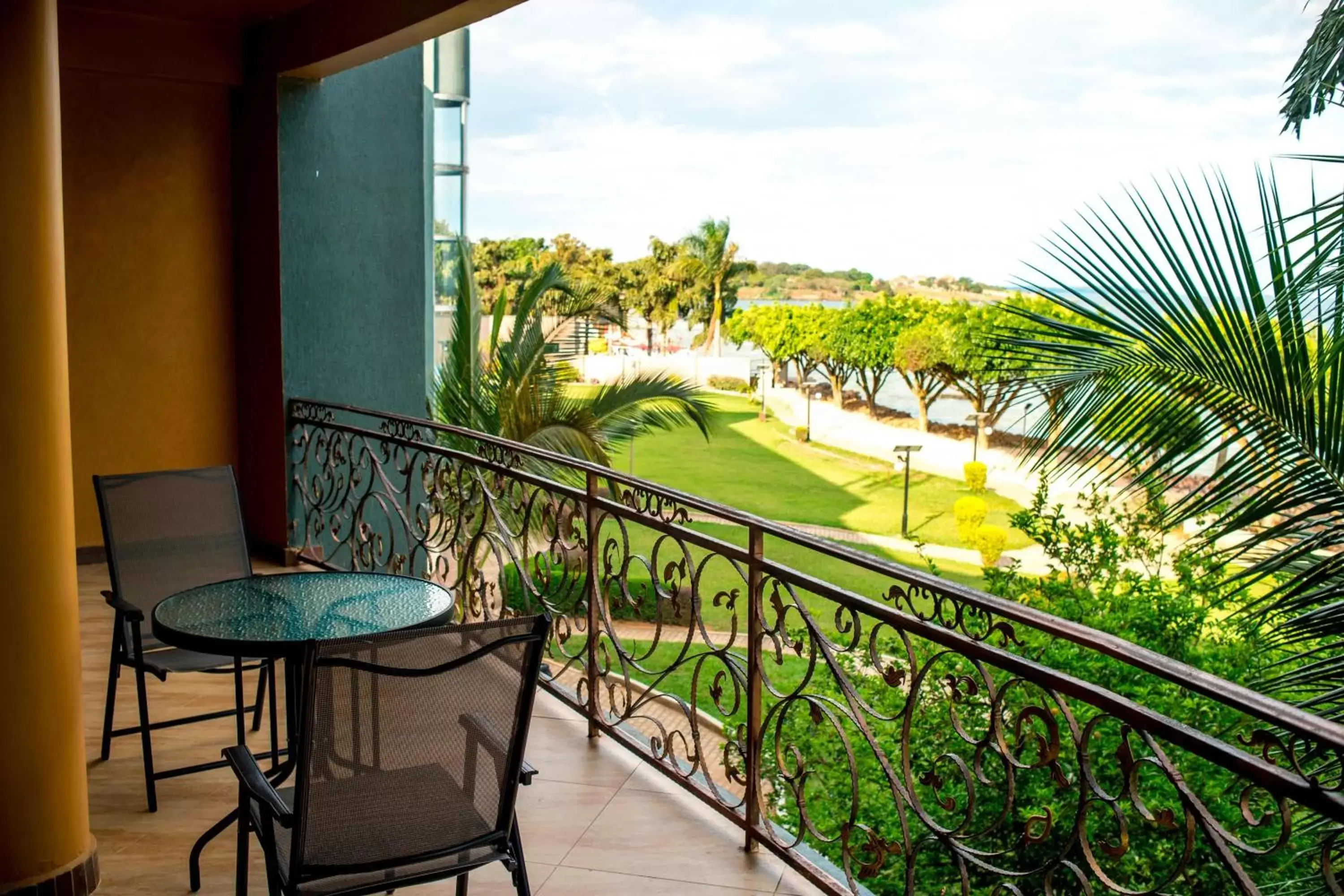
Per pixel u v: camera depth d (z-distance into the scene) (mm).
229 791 3492
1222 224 3564
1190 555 3748
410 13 5172
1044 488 7426
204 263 6820
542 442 9188
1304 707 3264
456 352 9586
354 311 6855
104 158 6438
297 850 2078
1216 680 1718
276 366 6574
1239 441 3627
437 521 7680
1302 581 3418
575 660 4141
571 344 9656
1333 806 1522
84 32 6055
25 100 2566
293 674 2988
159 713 4141
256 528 6859
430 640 2072
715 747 10195
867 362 26703
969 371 24203
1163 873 5609
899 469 25578
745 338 31672
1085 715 6113
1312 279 3426
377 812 2131
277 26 6250
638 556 3650
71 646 2758
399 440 5555
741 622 18875
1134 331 3701
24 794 2670
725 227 36219
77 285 6426
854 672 7598
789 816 7664
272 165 6453
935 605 2371
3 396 2562
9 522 2596
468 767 2211
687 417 9680
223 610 3014
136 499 3695
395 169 6961
